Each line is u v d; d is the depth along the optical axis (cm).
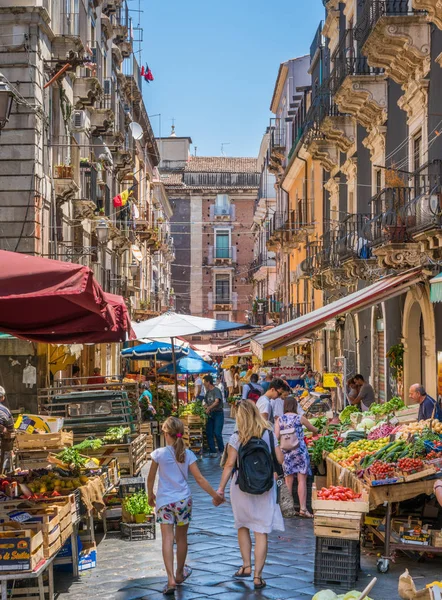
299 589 857
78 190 2411
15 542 741
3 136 2050
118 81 3888
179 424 888
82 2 2778
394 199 1678
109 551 1052
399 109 1906
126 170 3784
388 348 2050
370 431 1335
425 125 1670
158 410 2125
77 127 2555
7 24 2055
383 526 968
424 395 1320
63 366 2100
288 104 4500
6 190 2050
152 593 848
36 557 759
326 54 3022
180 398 3064
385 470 924
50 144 2214
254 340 1669
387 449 1047
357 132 2423
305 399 2156
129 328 1084
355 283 2408
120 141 3503
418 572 912
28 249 2045
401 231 1616
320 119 2733
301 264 3241
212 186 7681
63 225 2442
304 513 1248
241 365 4331
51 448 1225
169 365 2797
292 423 1262
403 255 1608
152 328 1955
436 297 1292
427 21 1622
